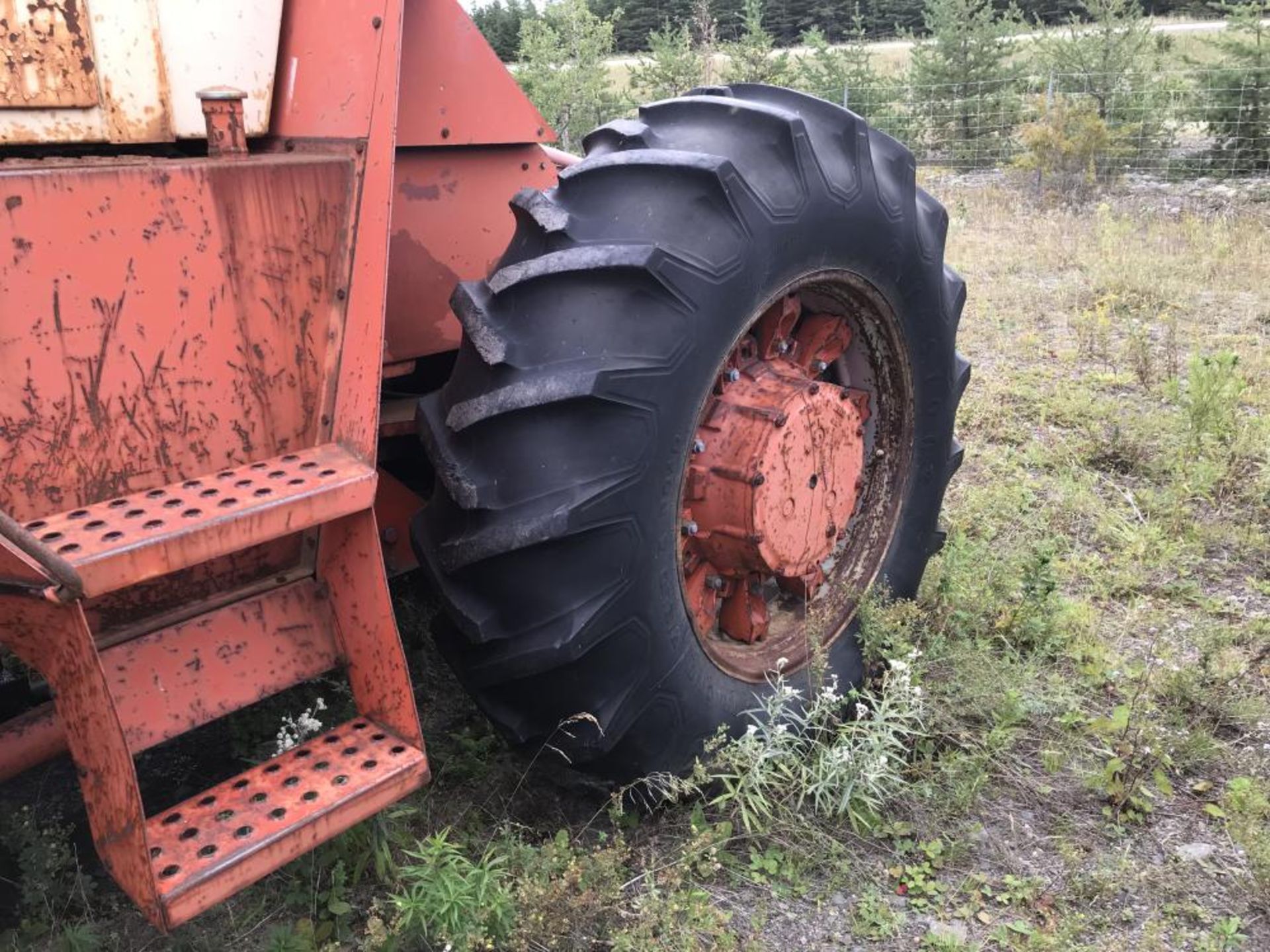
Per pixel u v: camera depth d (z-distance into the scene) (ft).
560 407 7.37
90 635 5.61
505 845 8.25
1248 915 8.23
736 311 8.07
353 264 7.12
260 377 7.01
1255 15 41.93
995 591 12.19
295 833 6.34
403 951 7.54
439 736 9.71
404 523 8.95
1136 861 8.75
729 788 8.60
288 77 7.70
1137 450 15.97
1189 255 28.09
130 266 6.35
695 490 8.89
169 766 9.41
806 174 8.51
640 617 7.88
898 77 59.31
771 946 7.97
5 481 6.09
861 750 9.08
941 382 10.84
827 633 10.25
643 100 50.85
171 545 6.00
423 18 8.60
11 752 7.10
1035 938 7.79
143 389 6.52
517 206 7.97
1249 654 11.41
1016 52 54.65
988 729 10.25
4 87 6.56
